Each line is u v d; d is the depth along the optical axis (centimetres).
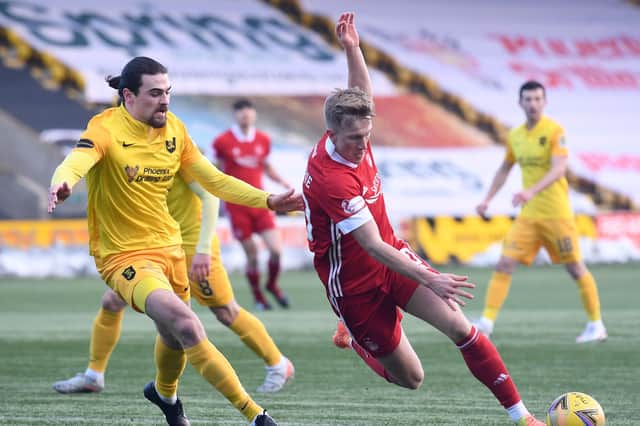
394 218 4822
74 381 1527
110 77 1206
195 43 6184
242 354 2014
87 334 2361
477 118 6431
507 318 2683
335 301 1127
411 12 6794
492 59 6712
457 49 6694
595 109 6625
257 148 2947
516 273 4491
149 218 1189
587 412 1085
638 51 7019
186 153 1234
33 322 2642
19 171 5494
